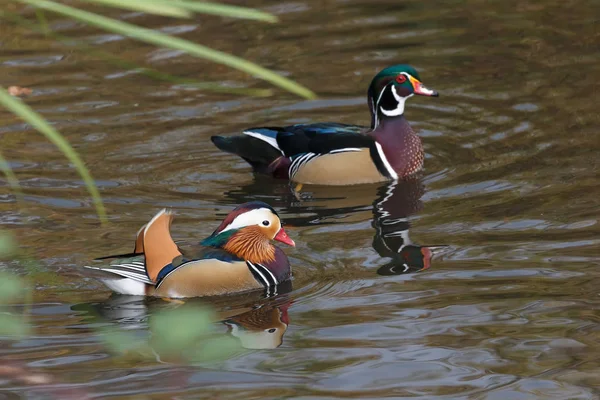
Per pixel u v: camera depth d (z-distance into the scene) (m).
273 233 11.40
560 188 14.05
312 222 13.40
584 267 11.23
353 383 8.51
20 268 11.37
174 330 7.24
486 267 11.41
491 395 8.23
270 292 10.97
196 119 17.41
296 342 9.51
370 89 16.09
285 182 15.49
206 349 9.32
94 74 19.36
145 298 10.77
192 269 10.80
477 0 23.34
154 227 10.95
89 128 16.84
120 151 15.98
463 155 15.87
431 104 18.06
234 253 11.27
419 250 12.09
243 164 16.08
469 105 17.86
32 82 18.83
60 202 13.77
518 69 19.22
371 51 20.33
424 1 23.42
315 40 20.98
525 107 17.50
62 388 8.40
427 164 15.68
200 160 15.87
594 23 21.41
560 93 17.97
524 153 15.62
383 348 9.30
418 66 19.55
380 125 15.79
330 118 17.53
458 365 8.89
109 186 14.55
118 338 9.49
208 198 14.33
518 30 21.28
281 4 23.36
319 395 8.27
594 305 10.17
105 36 21.41
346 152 15.28
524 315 10.00
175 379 8.61
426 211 13.62
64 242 12.22
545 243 12.08
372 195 14.66
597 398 8.12
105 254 11.82
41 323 9.96
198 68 19.70
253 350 9.30
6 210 13.37
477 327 9.73
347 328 9.83
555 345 9.23
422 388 8.41
